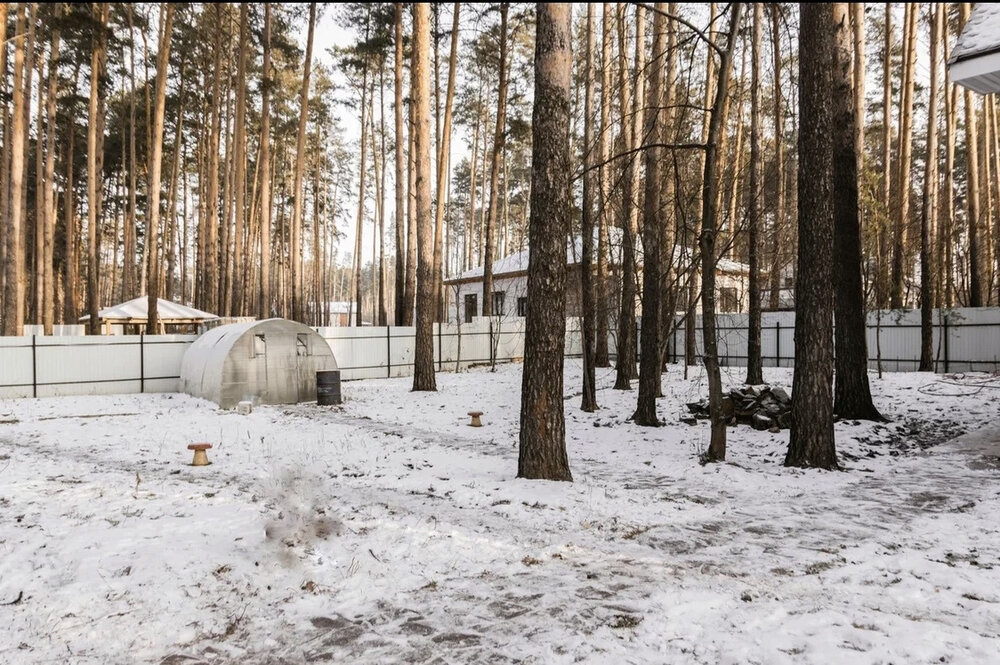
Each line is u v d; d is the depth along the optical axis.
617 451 10.48
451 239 81.69
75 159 39.53
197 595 4.15
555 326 7.64
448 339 27.48
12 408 15.84
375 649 3.45
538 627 3.68
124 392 19.88
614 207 15.16
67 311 27.84
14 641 3.49
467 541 5.32
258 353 16.77
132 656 3.38
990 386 14.91
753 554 5.10
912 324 22.47
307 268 81.56
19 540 5.14
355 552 5.01
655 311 12.98
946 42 22.33
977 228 23.03
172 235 39.66
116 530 5.45
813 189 8.91
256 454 9.84
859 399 12.09
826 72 8.85
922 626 3.62
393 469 8.62
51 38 25.75
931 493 7.28
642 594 4.19
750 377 16.64
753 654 3.29
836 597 4.14
